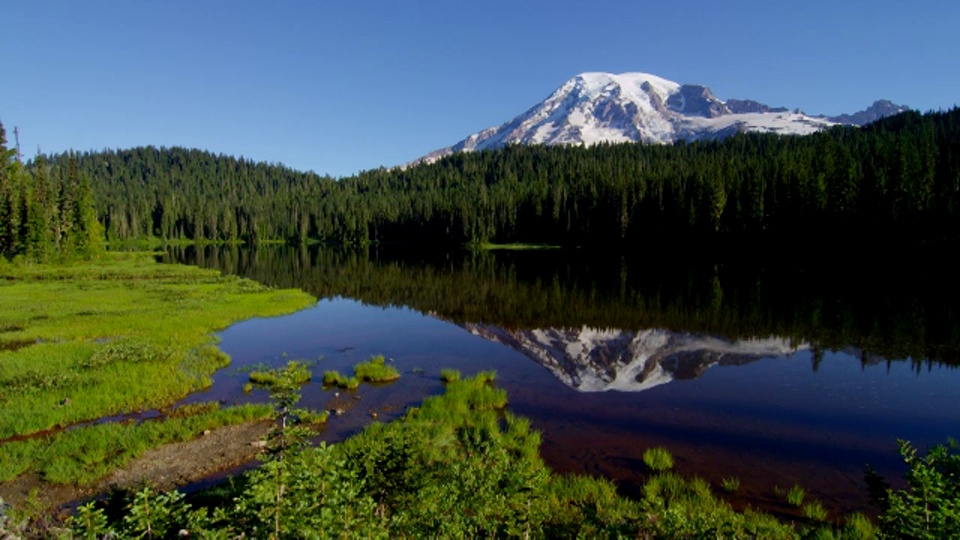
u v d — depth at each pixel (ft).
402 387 75.41
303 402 68.54
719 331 108.68
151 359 83.10
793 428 58.85
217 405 66.08
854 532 35.53
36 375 72.49
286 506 21.31
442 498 29.66
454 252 369.91
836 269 198.70
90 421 61.11
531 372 83.41
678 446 53.93
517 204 424.46
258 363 88.48
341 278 217.97
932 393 70.13
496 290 174.60
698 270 215.72
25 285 173.06
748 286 166.40
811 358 87.97
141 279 193.98
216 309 134.82
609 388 74.69
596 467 49.19
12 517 29.40
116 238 440.45
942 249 193.47
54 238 256.32
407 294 171.73
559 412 64.59
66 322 111.86
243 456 51.52
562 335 109.81
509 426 58.29
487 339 107.34
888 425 59.52
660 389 73.92
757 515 38.93
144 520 22.07
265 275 230.07
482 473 31.27
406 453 33.81
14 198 224.53
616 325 117.39
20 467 47.67
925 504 21.43
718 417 62.49
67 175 292.81
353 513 22.74
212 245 492.13
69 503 42.78
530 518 28.73
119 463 49.26
